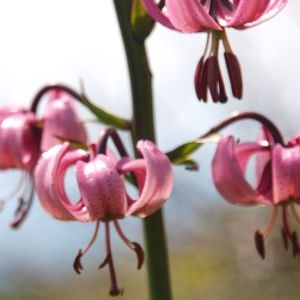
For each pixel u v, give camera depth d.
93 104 0.56
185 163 0.55
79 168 0.51
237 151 0.54
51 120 0.60
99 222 0.52
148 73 0.55
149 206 0.51
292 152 0.53
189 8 0.51
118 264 1.02
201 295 0.86
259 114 0.55
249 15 0.51
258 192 0.54
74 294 1.09
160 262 0.55
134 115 0.55
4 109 0.60
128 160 0.52
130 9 0.55
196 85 0.52
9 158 0.58
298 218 0.54
